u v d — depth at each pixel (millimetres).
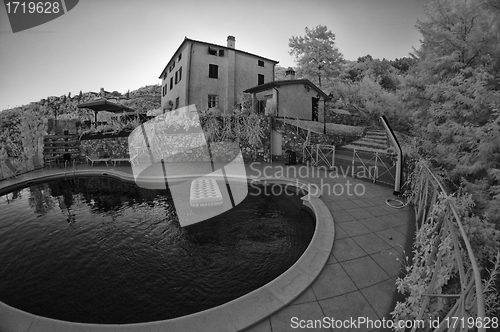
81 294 3732
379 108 22312
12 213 7508
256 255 4773
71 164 15500
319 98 20359
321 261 3836
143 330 2469
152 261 4648
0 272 4355
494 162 4645
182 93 19656
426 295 2172
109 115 23859
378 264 3822
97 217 7020
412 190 6836
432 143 6660
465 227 3033
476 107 5215
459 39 6340
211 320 2615
